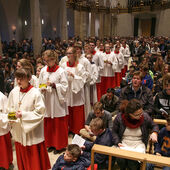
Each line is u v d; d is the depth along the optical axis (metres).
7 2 18.77
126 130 2.59
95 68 5.39
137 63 8.95
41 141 2.97
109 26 21.38
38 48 12.05
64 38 15.98
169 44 11.66
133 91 3.59
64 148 4.04
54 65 3.64
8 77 6.30
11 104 2.92
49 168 3.22
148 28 30.17
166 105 3.44
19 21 19.80
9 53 12.95
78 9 10.16
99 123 2.72
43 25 22.55
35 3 11.55
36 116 2.74
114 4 20.03
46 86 3.43
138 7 12.14
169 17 24.09
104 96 4.55
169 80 3.32
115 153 1.96
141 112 2.39
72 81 4.12
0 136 3.10
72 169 2.68
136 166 2.37
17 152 3.03
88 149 3.03
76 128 4.51
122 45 10.57
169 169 2.40
